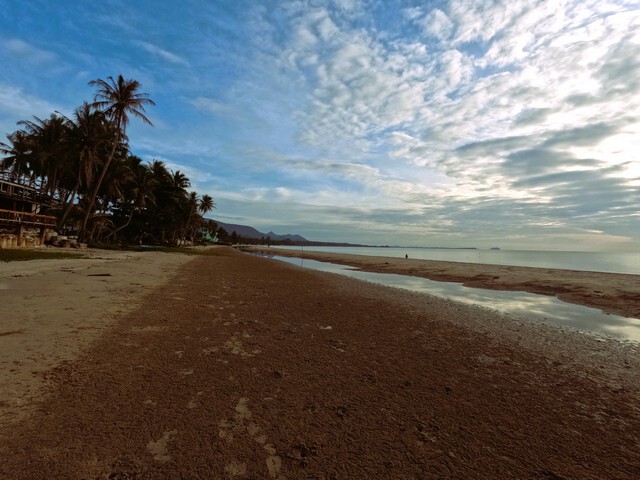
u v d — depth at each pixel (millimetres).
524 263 45188
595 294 14602
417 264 35625
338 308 10070
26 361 4555
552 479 2795
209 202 95188
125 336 6016
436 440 3295
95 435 3061
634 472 2926
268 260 41312
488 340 7227
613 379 5266
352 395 4219
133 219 52250
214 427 3330
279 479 2646
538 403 4250
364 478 2705
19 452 2750
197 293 11383
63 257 20125
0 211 23266
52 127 32625
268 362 5223
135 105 32094
